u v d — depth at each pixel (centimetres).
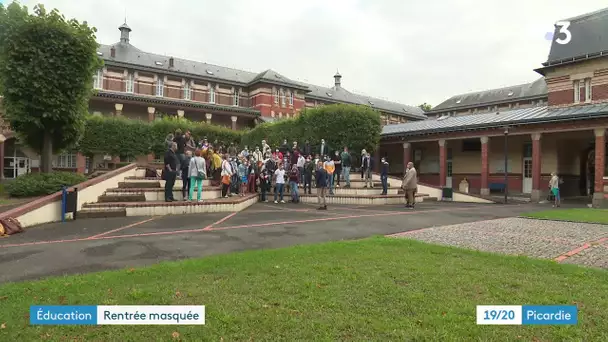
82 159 3422
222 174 1588
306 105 5469
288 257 622
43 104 1376
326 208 1500
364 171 2306
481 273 541
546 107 2686
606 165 2602
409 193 1645
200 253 690
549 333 358
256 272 534
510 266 581
